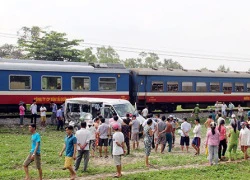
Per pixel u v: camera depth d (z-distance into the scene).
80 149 14.00
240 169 15.48
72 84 29.16
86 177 13.59
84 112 22.20
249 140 17.22
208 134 15.95
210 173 14.51
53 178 13.34
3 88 26.33
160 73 34.50
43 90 27.86
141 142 21.84
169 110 35.88
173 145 20.66
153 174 13.97
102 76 30.64
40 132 24.02
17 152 17.47
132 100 34.09
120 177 13.45
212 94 37.75
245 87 40.38
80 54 57.81
